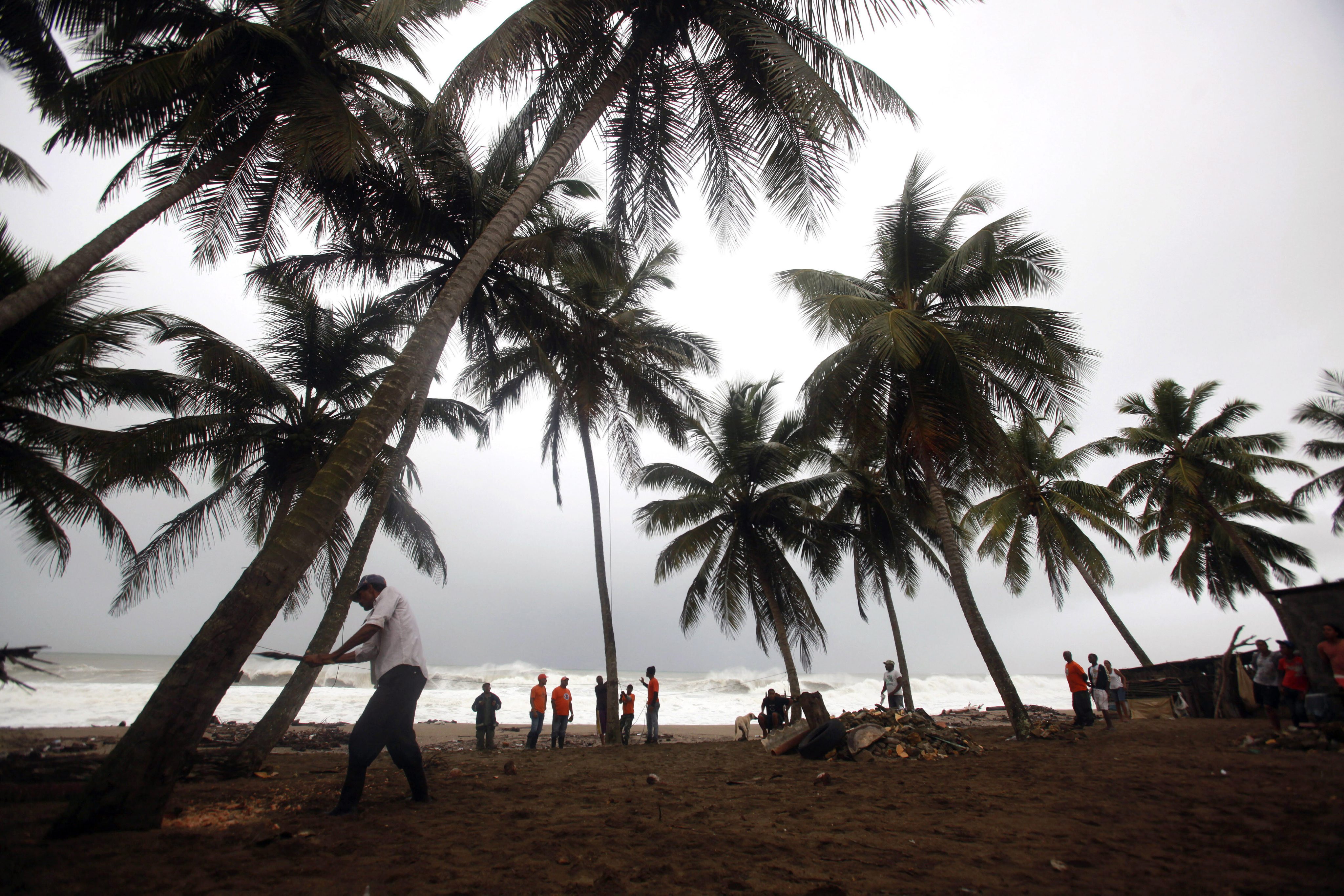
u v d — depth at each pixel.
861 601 23.88
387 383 6.13
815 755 9.36
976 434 12.35
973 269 13.20
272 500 17.14
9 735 10.84
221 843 3.58
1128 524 22.41
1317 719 9.98
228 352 13.98
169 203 9.50
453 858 3.44
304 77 9.77
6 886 2.66
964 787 6.60
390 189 11.07
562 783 6.71
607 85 8.82
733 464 20.67
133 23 9.73
